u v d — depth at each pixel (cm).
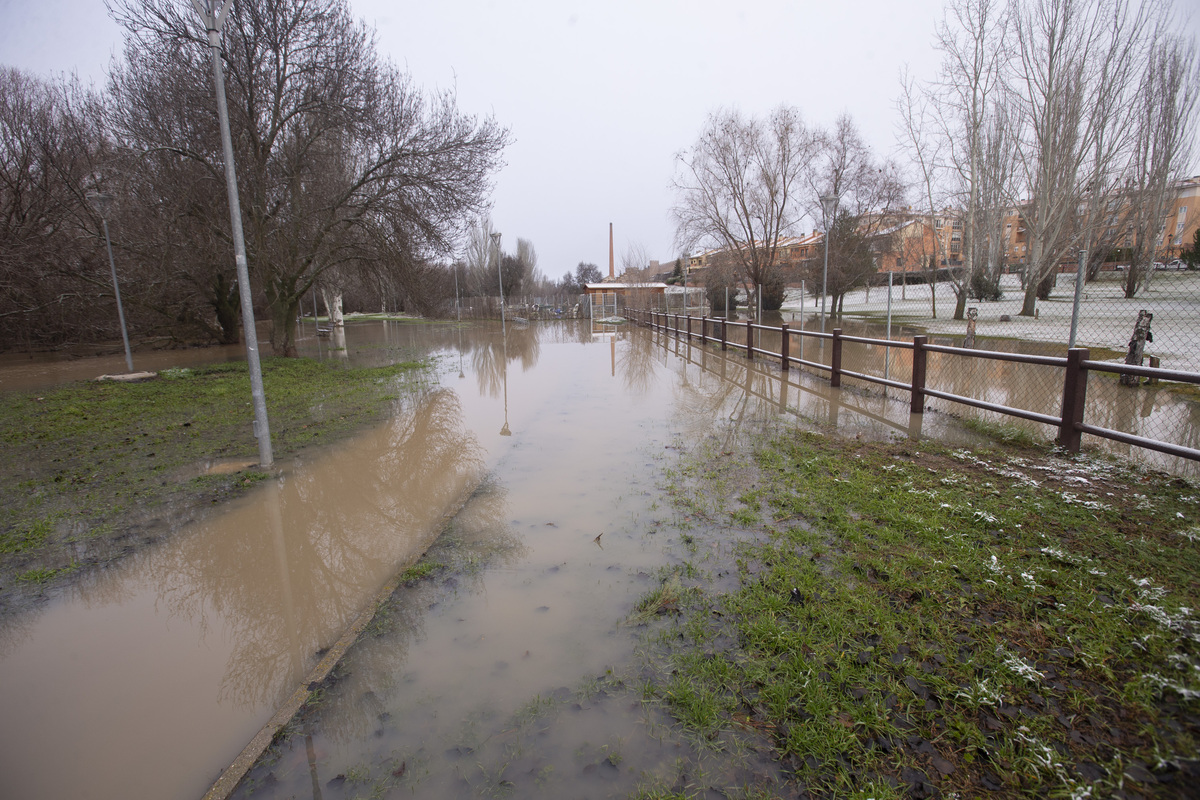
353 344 2495
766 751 213
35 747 237
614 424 773
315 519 476
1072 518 373
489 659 276
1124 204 1850
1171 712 213
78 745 237
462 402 995
